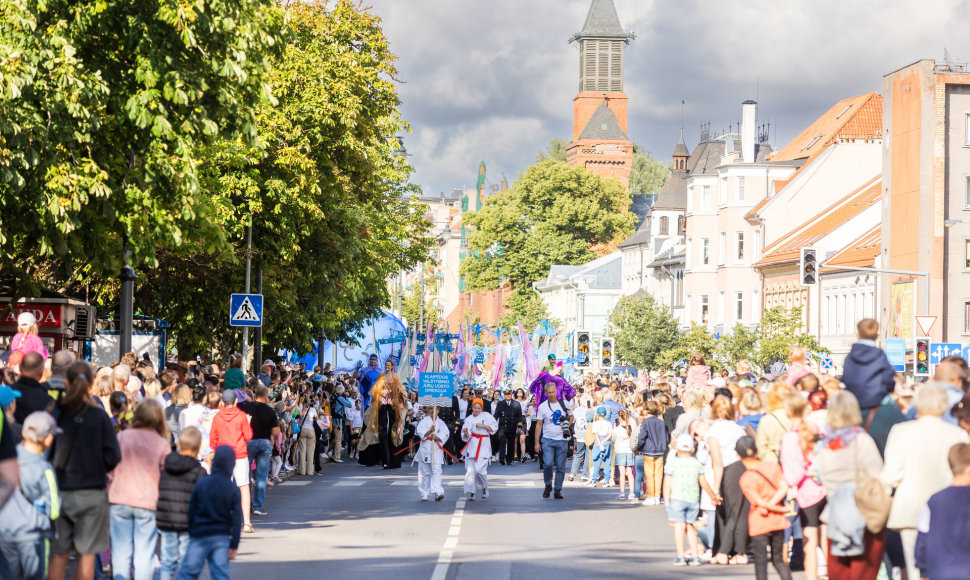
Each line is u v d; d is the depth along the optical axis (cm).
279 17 2130
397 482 3003
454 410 3981
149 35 1989
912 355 4394
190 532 1161
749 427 1638
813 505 1306
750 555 1619
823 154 8256
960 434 1134
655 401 2392
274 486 2848
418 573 1461
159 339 3238
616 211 12938
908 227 6594
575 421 3147
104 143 2059
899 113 6725
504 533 1898
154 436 1273
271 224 3597
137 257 2170
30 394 1263
